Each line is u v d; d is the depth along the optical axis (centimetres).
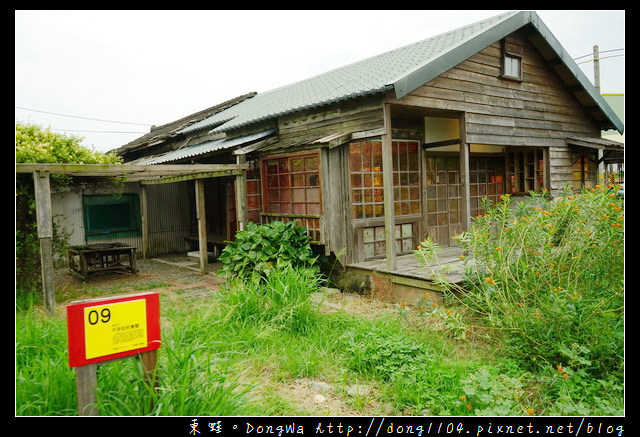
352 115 736
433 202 886
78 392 240
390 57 958
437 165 896
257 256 694
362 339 454
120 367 284
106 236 1201
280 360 410
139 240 1263
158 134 1669
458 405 332
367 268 714
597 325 383
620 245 443
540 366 379
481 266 531
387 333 470
